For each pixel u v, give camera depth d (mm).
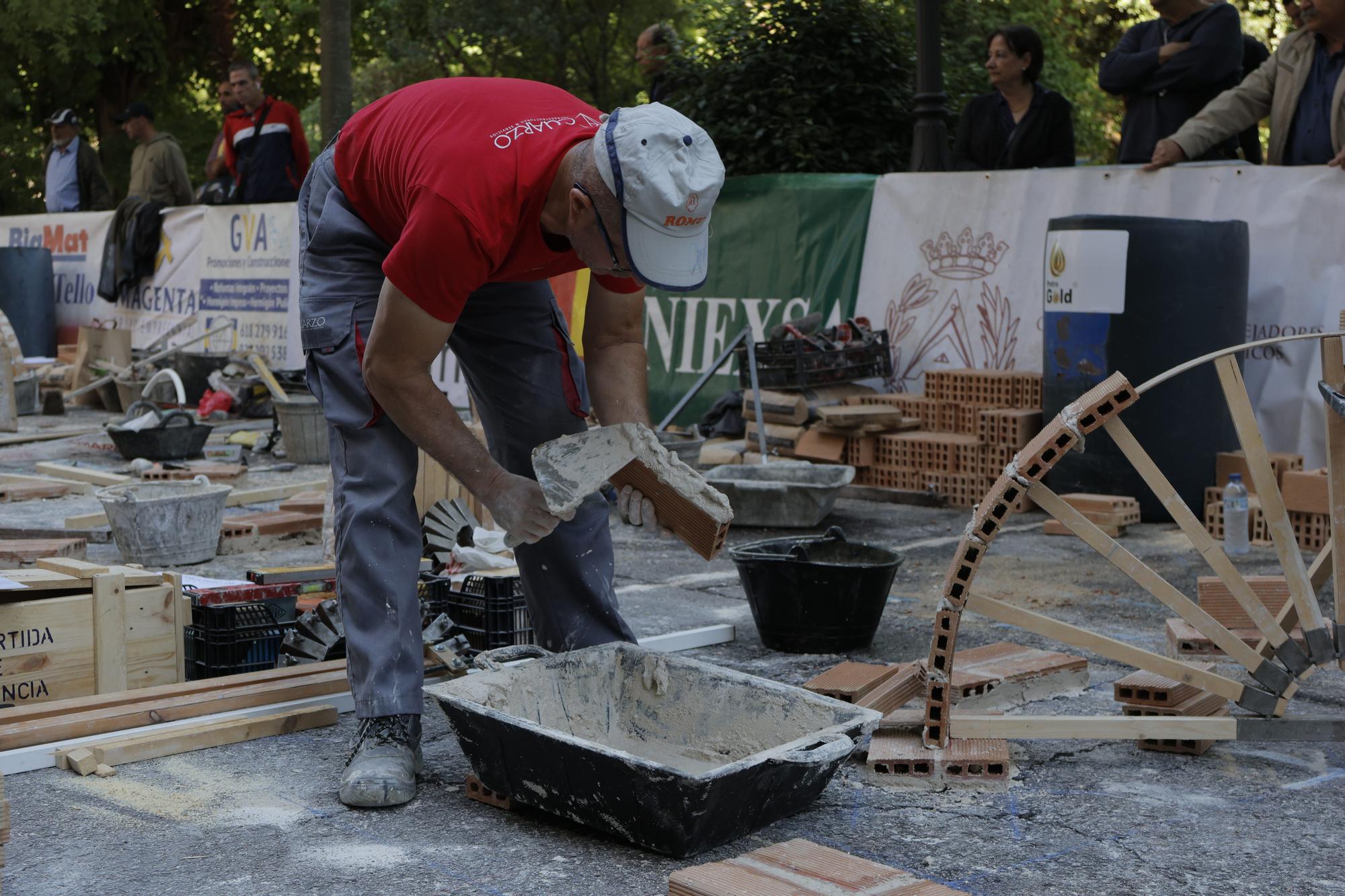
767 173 11078
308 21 22719
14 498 7828
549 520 2996
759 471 7113
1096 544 3357
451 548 4926
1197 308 6824
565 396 3568
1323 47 7340
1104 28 20875
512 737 2955
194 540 6059
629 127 2678
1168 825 3029
